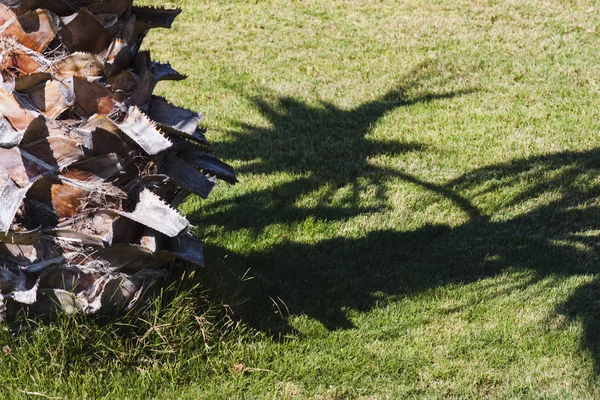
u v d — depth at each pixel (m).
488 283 5.48
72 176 3.87
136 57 4.10
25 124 3.78
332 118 8.76
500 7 13.46
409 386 4.36
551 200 6.84
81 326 4.09
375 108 9.10
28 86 3.76
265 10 13.23
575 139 8.21
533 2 13.74
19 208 3.88
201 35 11.88
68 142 3.78
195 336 4.40
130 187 4.03
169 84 9.68
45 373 4.04
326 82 9.98
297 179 7.13
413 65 10.64
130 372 4.20
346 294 5.29
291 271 5.53
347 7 13.46
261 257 5.70
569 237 6.20
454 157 7.74
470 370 4.51
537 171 7.39
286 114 8.84
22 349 4.06
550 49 11.27
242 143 7.94
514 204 6.77
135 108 3.90
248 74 10.20
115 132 3.88
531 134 8.34
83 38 3.86
